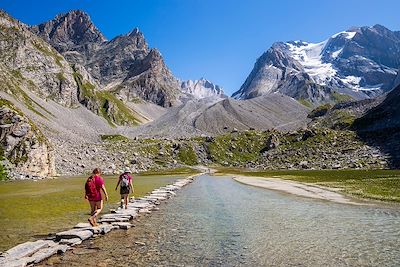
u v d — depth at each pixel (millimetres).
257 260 16891
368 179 80188
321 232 23547
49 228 24578
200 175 138500
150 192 54781
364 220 28328
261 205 39000
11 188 63938
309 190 58594
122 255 17859
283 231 23891
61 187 66312
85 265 16172
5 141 112188
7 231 23500
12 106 123562
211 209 35625
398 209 34719
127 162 187125
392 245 19797
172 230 24359
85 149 185750
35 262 16469
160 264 16266
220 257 17422
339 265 16094
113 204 38812
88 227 23625
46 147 122188
